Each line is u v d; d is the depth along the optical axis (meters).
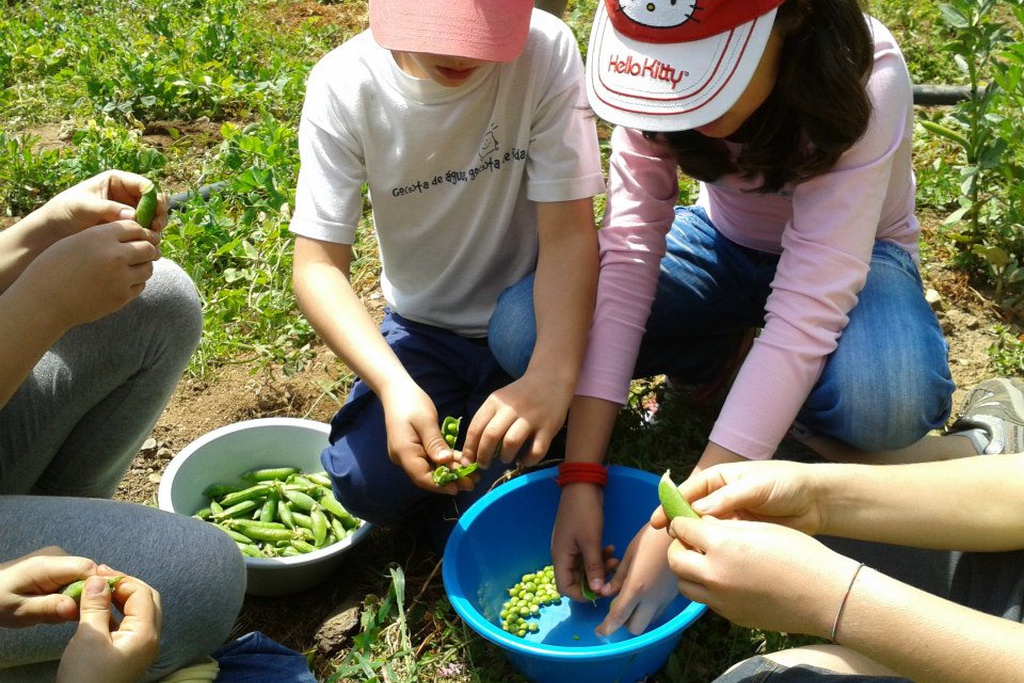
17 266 1.92
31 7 5.42
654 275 2.27
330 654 2.17
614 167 2.34
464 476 2.01
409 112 2.17
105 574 1.58
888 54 2.04
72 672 1.45
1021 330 2.92
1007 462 1.71
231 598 1.84
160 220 1.91
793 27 1.81
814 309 1.99
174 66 4.54
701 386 2.68
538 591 2.19
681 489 1.72
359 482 2.25
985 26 3.12
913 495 1.68
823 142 1.88
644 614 1.94
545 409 2.05
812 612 1.48
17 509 1.78
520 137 2.22
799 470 1.69
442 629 2.17
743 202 2.34
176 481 2.33
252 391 2.88
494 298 2.48
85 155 3.83
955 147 3.57
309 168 2.24
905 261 2.26
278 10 5.24
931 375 2.07
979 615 1.43
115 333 2.04
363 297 3.16
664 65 1.82
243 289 3.13
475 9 1.94
